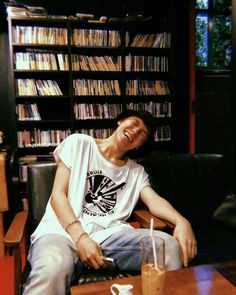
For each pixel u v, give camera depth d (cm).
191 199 217
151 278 107
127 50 397
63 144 183
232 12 257
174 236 160
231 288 119
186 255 154
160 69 403
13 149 338
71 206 171
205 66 432
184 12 412
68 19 361
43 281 136
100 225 173
